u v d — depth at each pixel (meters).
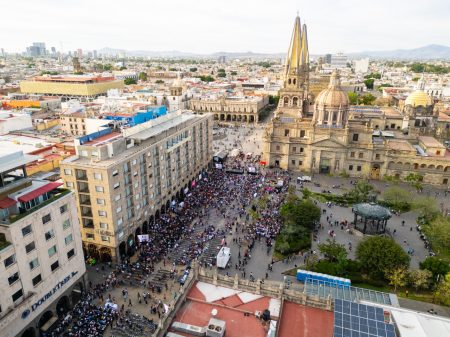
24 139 112.44
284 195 108.50
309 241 83.19
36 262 55.78
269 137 131.38
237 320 45.94
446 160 115.56
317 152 126.38
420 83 154.50
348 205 103.00
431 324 43.03
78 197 75.00
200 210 99.44
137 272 73.44
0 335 49.50
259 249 81.44
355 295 60.12
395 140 132.38
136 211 82.75
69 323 60.12
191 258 77.44
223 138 183.88
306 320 46.00
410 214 99.00
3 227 50.69
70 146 104.75
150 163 86.94
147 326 58.97
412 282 68.06
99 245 76.75
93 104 180.88
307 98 154.88
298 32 137.88
